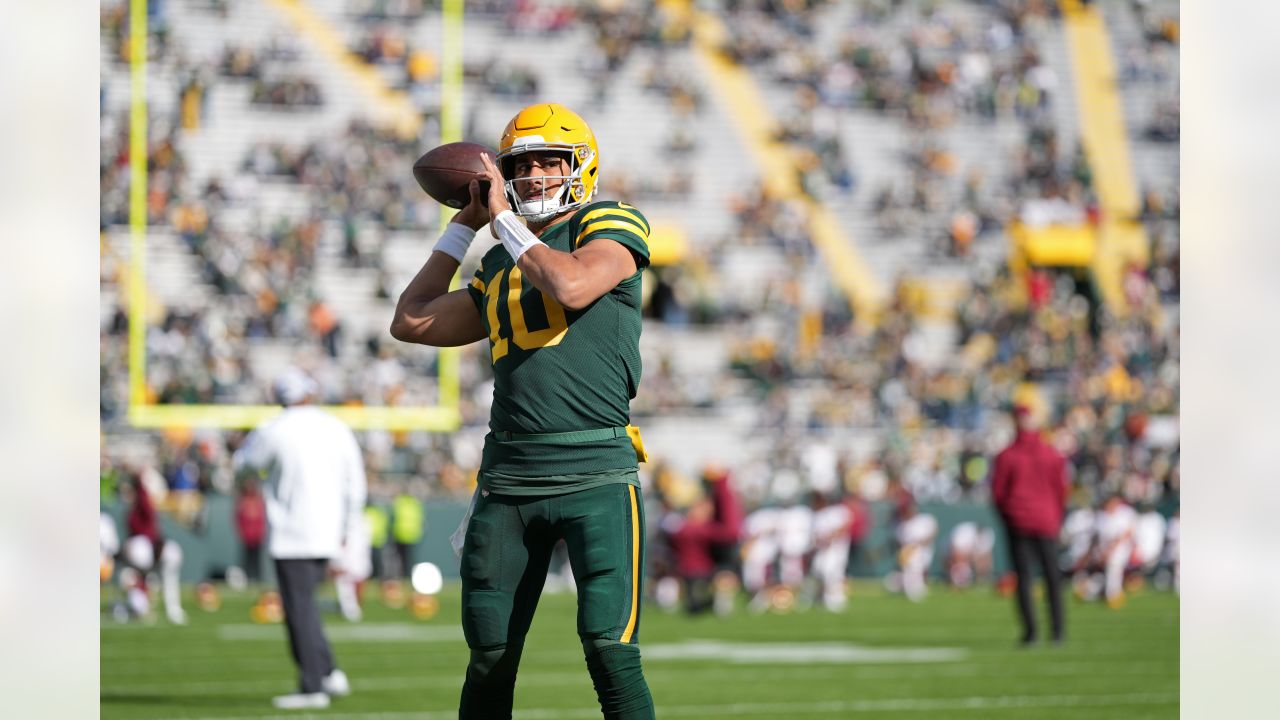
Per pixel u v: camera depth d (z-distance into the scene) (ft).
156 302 252.01
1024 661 115.03
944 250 290.15
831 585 189.88
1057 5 317.63
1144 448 256.32
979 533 224.12
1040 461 126.72
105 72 268.41
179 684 98.94
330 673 91.56
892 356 269.44
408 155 277.85
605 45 299.17
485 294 49.37
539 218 49.75
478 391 250.98
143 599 155.53
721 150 294.25
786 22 308.81
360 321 258.57
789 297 275.59
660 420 256.93
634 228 47.65
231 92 273.75
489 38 293.64
